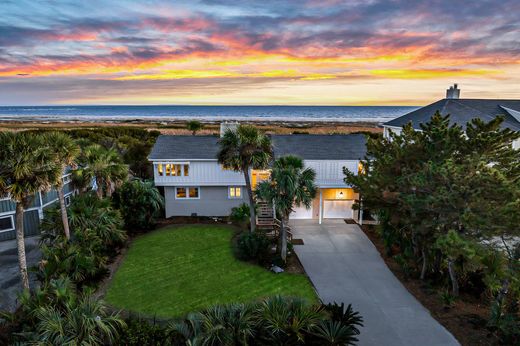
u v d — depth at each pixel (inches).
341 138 960.9
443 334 390.6
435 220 413.4
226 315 357.4
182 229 812.6
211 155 868.6
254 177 878.4
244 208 857.5
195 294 505.7
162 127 3262.8
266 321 343.3
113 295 502.3
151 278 560.1
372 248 692.1
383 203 537.0
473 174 381.1
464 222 365.1
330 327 328.5
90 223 609.3
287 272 580.1
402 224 546.0
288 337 318.7
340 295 497.0
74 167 647.8
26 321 378.0
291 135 989.8
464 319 420.2
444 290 490.0
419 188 438.6
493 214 355.6
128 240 739.4
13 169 389.7
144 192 795.4
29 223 768.9
